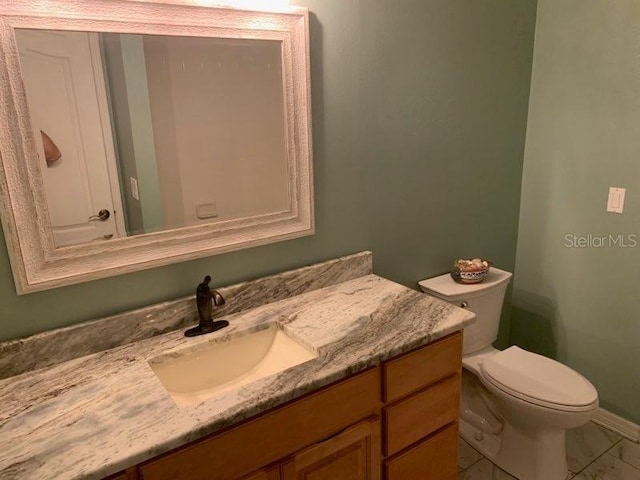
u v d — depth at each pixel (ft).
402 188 6.55
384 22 5.79
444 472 5.48
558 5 7.05
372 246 6.48
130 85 4.37
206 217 5.04
